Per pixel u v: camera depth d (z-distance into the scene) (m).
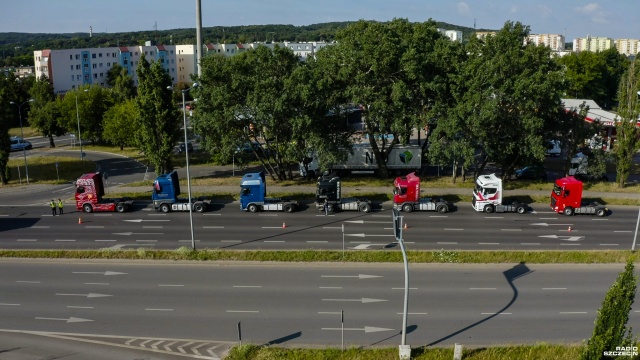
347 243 39.75
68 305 30.11
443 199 50.81
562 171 65.44
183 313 28.94
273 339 26.02
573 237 41.25
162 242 40.56
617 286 18.97
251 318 28.22
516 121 51.69
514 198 51.56
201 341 25.97
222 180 60.28
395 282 32.66
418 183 48.22
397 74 55.47
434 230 43.00
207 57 56.53
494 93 50.47
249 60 55.47
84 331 27.17
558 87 52.41
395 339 25.89
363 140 77.75
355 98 53.00
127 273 34.53
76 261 36.62
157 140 60.34
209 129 54.72
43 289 32.25
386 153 61.88
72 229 44.34
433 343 25.48
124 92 117.69
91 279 33.66
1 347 25.62
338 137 57.62
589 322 27.56
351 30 58.62
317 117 53.72
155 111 59.75
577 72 117.38
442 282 32.62
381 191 54.62
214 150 55.34
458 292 31.19
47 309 29.67
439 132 52.22
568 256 36.03
